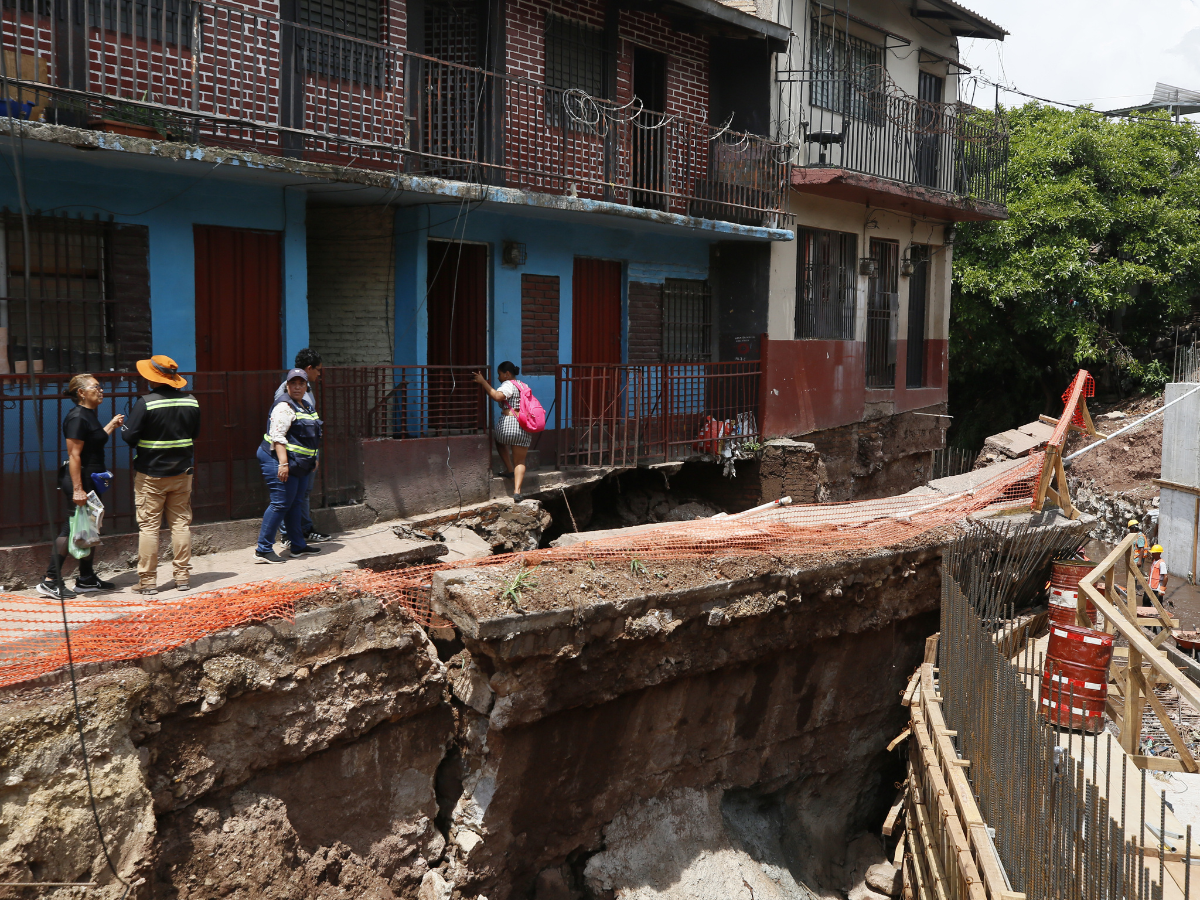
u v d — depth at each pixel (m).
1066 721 8.27
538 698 7.71
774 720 10.19
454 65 10.67
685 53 14.77
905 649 11.75
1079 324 23.95
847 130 16.39
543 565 8.20
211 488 8.99
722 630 9.06
